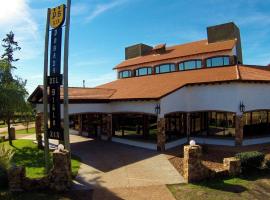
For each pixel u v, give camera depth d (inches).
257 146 963.3
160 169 713.6
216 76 1051.9
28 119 1327.5
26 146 1076.5
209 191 552.4
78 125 1341.0
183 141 1063.0
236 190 556.1
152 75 1405.0
